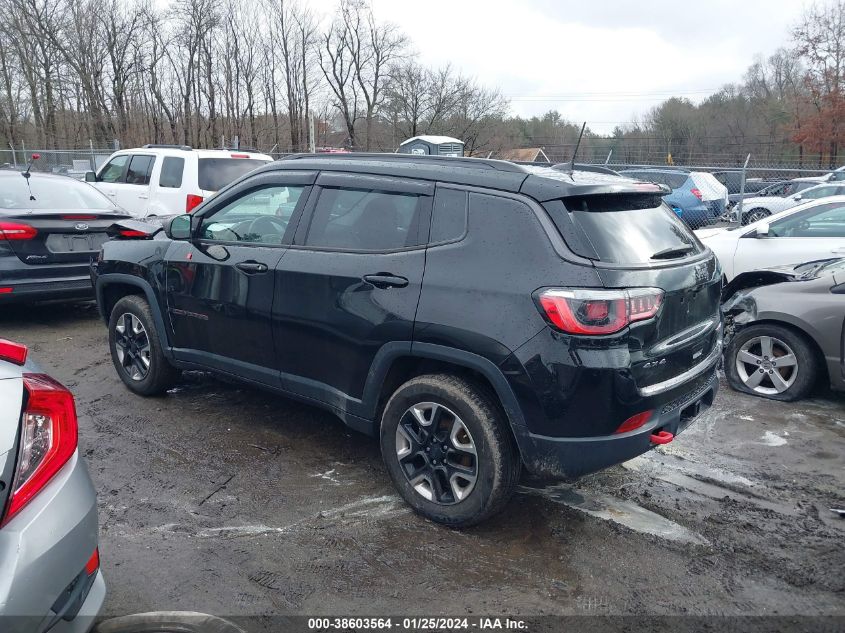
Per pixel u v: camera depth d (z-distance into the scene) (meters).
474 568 3.25
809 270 5.96
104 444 4.54
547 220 3.26
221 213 4.61
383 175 3.85
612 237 3.33
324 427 4.89
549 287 3.13
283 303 4.07
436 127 35.88
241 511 3.73
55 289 7.10
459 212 3.51
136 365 5.33
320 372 4.00
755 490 4.08
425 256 3.54
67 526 2.17
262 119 41.16
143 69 40.03
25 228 6.87
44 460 2.20
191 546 3.39
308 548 3.39
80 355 6.55
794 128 45.06
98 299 5.50
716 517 3.75
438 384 3.49
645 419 3.24
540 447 3.22
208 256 4.54
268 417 5.04
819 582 3.18
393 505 3.82
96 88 39.94
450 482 3.53
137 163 11.34
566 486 4.08
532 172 3.47
